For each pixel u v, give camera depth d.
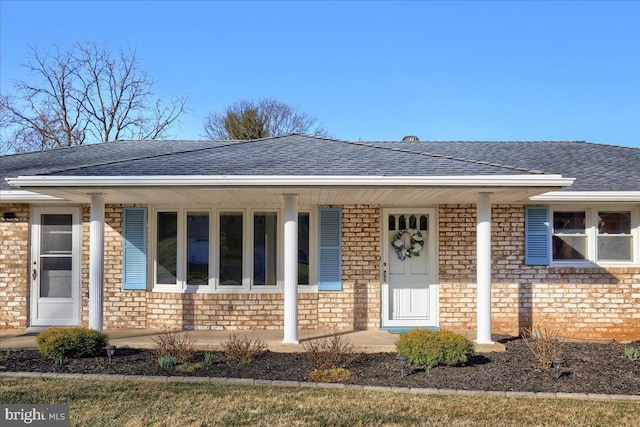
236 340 8.31
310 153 9.25
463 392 6.20
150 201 10.08
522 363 7.64
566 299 10.51
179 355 7.61
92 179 7.61
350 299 10.55
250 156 9.02
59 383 6.38
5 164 11.69
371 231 10.62
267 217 10.63
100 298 8.59
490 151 12.98
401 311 10.75
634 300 10.46
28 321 10.56
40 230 10.66
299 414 5.41
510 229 10.59
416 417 5.36
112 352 7.48
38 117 28.23
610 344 9.49
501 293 10.52
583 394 6.14
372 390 6.27
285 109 36.06
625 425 5.23
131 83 30.03
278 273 10.55
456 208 10.61
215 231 10.52
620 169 11.35
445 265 10.57
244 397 5.92
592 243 10.59
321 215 10.59
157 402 5.70
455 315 10.52
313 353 7.41
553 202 10.24
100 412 5.39
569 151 13.05
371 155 9.10
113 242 10.58
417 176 7.66
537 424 5.22
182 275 10.48
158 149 12.88
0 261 10.59
